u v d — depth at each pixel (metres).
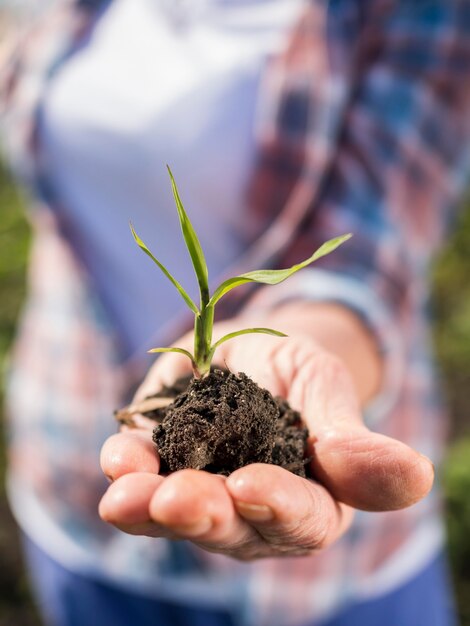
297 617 0.38
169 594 0.39
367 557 0.37
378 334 0.31
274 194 0.38
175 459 0.23
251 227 0.39
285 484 0.20
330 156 0.36
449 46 0.37
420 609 0.40
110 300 0.42
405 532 0.38
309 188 0.36
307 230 0.36
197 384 0.25
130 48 0.41
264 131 0.37
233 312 0.38
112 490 0.19
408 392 0.38
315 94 0.37
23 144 0.43
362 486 0.22
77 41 0.43
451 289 0.94
